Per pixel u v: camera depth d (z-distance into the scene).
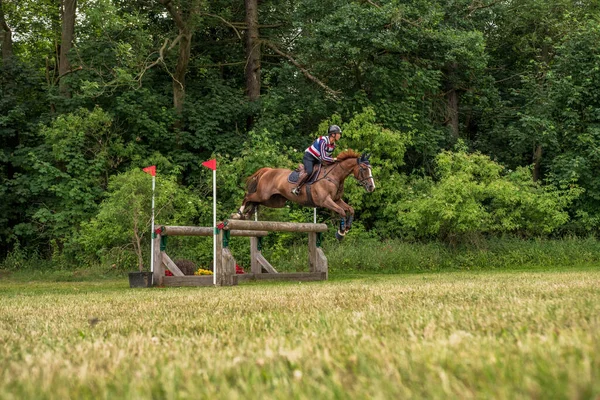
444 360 2.51
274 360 2.79
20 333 4.71
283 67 25.42
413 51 25.00
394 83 24.86
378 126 22.97
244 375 2.48
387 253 19.33
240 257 19.42
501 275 13.64
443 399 1.89
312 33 24.50
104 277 18.19
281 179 14.51
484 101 28.03
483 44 25.41
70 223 21.55
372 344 3.10
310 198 14.20
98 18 21.41
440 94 27.56
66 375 2.60
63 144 21.16
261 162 21.00
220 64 26.33
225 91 25.45
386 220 23.28
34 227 22.08
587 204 23.67
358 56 23.58
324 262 15.30
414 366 2.44
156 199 17.28
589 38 24.47
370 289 8.69
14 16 25.70
